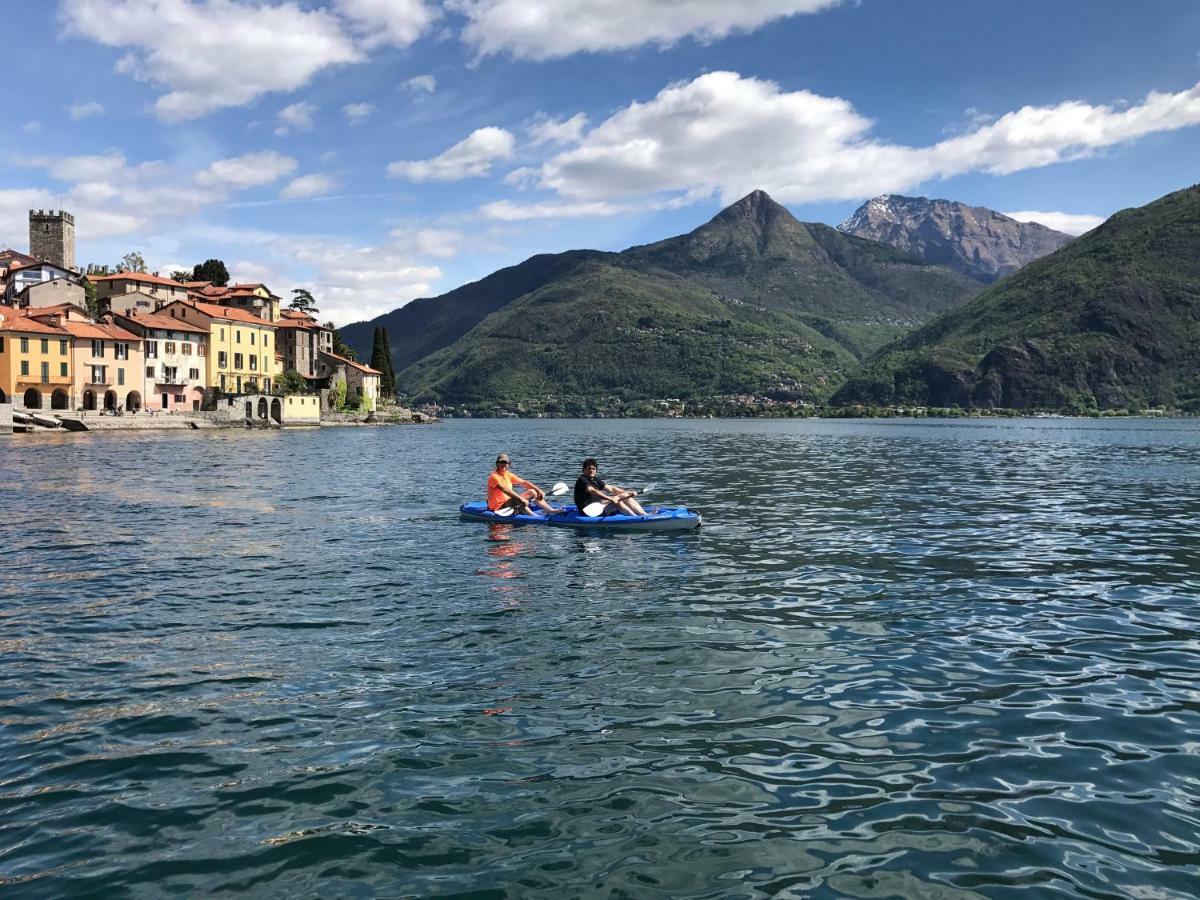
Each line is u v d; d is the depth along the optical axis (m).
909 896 5.68
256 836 6.45
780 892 5.73
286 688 9.66
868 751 8.01
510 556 18.19
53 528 22.19
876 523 23.94
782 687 9.78
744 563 17.53
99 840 6.38
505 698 9.37
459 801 6.99
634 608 13.55
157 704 9.16
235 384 122.31
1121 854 6.21
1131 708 9.18
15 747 8.04
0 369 94.12
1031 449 73.94
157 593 14.50
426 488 33.75
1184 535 21.92
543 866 6.04
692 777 7.45
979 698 9.48
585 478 23.16
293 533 21.36
